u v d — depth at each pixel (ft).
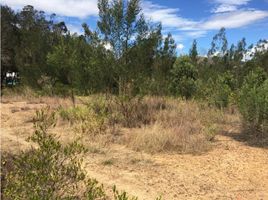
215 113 46.98
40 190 13.30
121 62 47.55
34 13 148.25
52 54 89.92
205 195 21.36
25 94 79.82
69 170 14.60
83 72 66.95
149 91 57.41
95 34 48.62
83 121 40.50
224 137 36.99
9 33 136.56
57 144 14.03
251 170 26.35
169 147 31.86
